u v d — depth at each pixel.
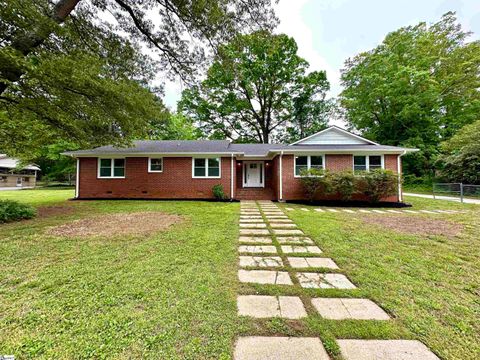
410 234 4.55
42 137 7.86
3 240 3.97
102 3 6.26
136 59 7.31
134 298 2.12
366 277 2.64
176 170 11.36
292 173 10.83
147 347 1.52
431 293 2.28
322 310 1.99
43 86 5.42
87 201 10.20
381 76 17.95
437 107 17.11
